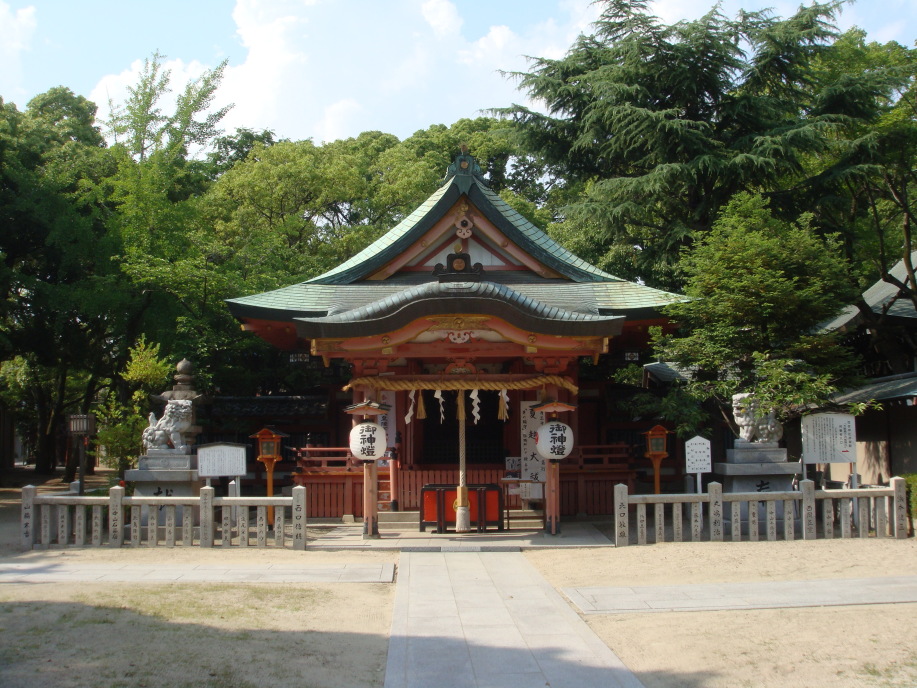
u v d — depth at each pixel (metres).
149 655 7.52
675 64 27.34
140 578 11.05
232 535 15.55
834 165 25.09
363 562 12.70
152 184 25.31
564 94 29.56
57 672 6.98
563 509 18.00
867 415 22.09
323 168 34.38
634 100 27.42
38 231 25.72
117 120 27.41
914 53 26.31
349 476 18.05
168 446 15.74
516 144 31.38
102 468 44.41
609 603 9.92
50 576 11.17
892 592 10.01
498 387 15.29
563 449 14.99
